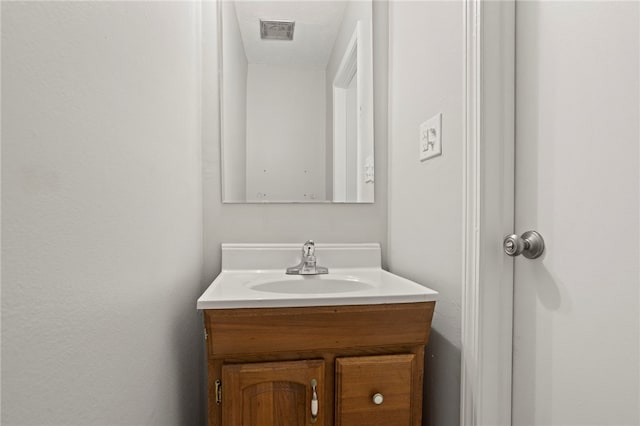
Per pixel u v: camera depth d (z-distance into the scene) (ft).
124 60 1.81
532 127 2.43
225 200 4.11
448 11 2.96
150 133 2.20
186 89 3.26
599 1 1.94
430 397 3.32
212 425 2.57
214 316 2.41
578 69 2.07
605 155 1.91
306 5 4.30
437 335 3.17
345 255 4.10
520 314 2.52
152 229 2.23
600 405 1.94
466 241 2.66
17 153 1.06
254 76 4.26
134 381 1.92
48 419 1.19
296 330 2.54
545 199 2.32
